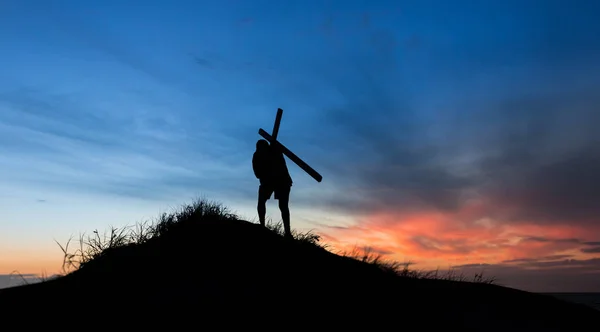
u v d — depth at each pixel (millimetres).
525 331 6906
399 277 8383
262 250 8047
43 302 6414
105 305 6332
